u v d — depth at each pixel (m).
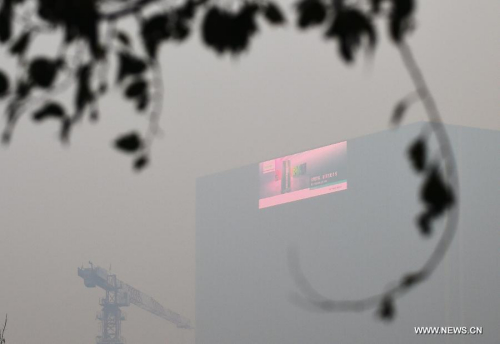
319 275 101.81
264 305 108.50
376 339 93.75
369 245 97.50
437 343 89.44
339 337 97.81
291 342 103.94
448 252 90.31
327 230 101.94
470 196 92.00
